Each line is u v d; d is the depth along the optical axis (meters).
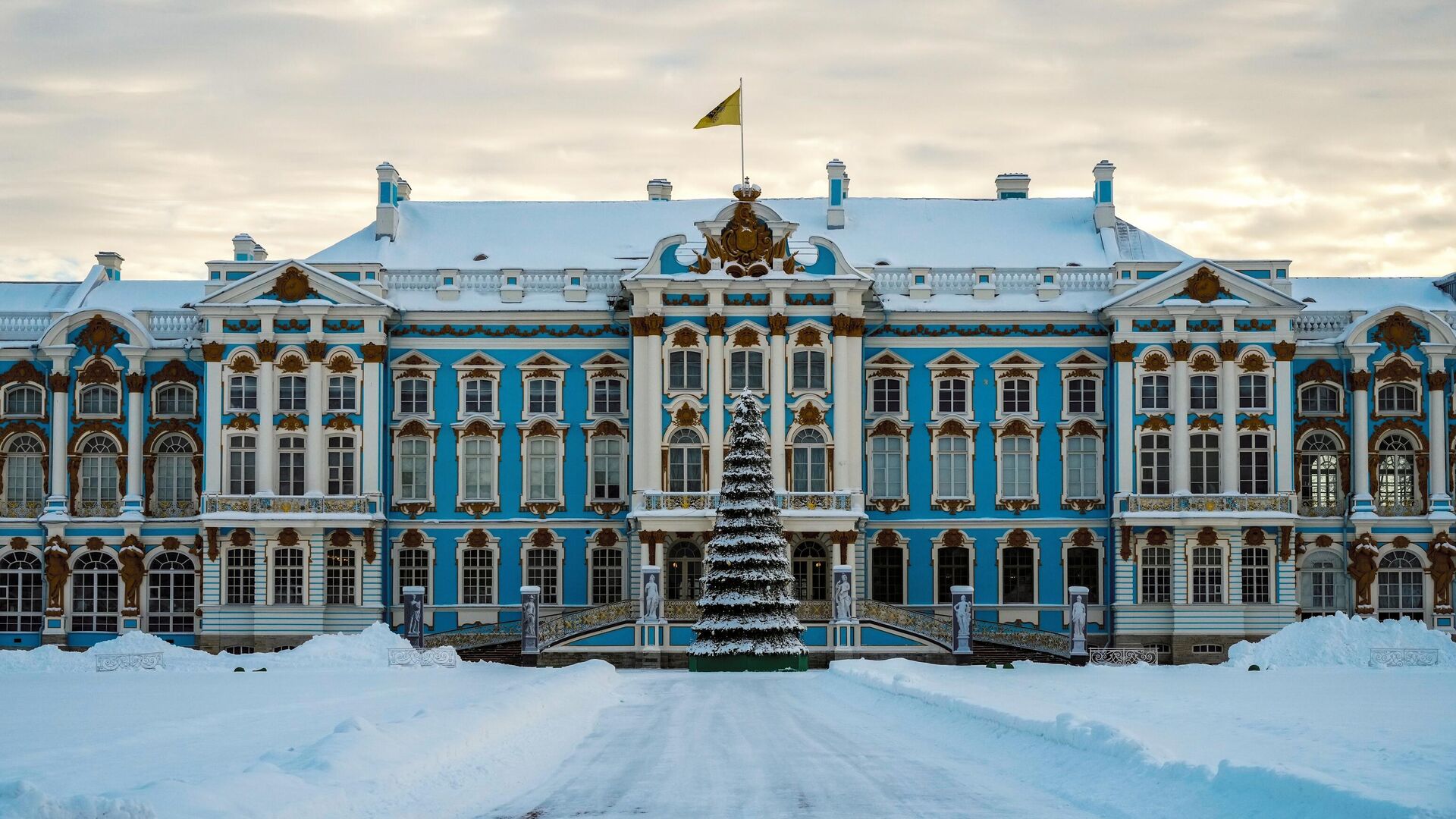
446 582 89.75
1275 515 86.25
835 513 84.62
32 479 91.25
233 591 87.25
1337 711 44.84
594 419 90.06
